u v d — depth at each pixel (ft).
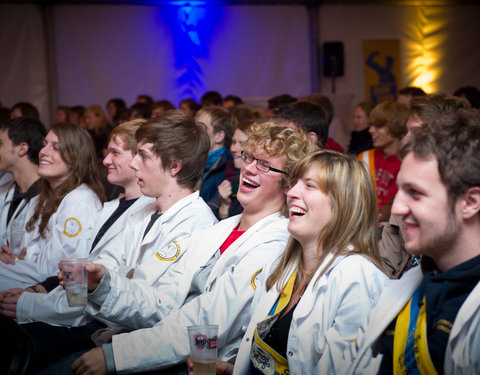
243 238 6.80
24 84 24.73
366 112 16.65
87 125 20.88
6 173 12.39
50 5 24.75
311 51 25.86
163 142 7.96
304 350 5.22
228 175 11.48
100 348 6.10
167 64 25.67
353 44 25.95
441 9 26.20
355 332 5.09
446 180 3.97
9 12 24.50
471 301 3.92
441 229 4.03
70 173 9.90
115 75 25.40
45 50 24.91
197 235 7.48
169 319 6.31
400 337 4.48
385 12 26.02
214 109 12.29
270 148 6.76
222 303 6.26
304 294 5.41
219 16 25.67
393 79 26.11
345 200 5.50
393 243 7.26
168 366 6.13
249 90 25.91
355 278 5.24
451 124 4.05
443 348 4.09
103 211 9.45
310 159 5.65
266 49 25.80
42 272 9.39
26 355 4.60
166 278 7.14
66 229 9.42
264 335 5.64
